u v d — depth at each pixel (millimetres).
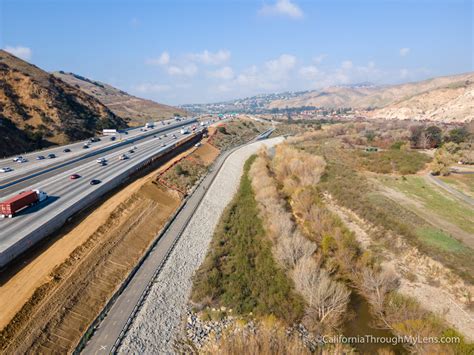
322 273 38969
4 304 29516
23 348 26281
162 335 31672
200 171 84875
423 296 39375
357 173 86000
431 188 74438
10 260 34938
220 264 45688
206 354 29953
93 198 52719
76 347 28078
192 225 54312
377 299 38438
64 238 41469
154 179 66375
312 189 70562
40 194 49500
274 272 44062
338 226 54438
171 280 39594
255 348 28953
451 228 54219
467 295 38906
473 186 75625
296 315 36219
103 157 82500
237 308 36844
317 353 31391
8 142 85312
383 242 51219
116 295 35031
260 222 58656
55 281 33688
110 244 42688
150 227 50875
